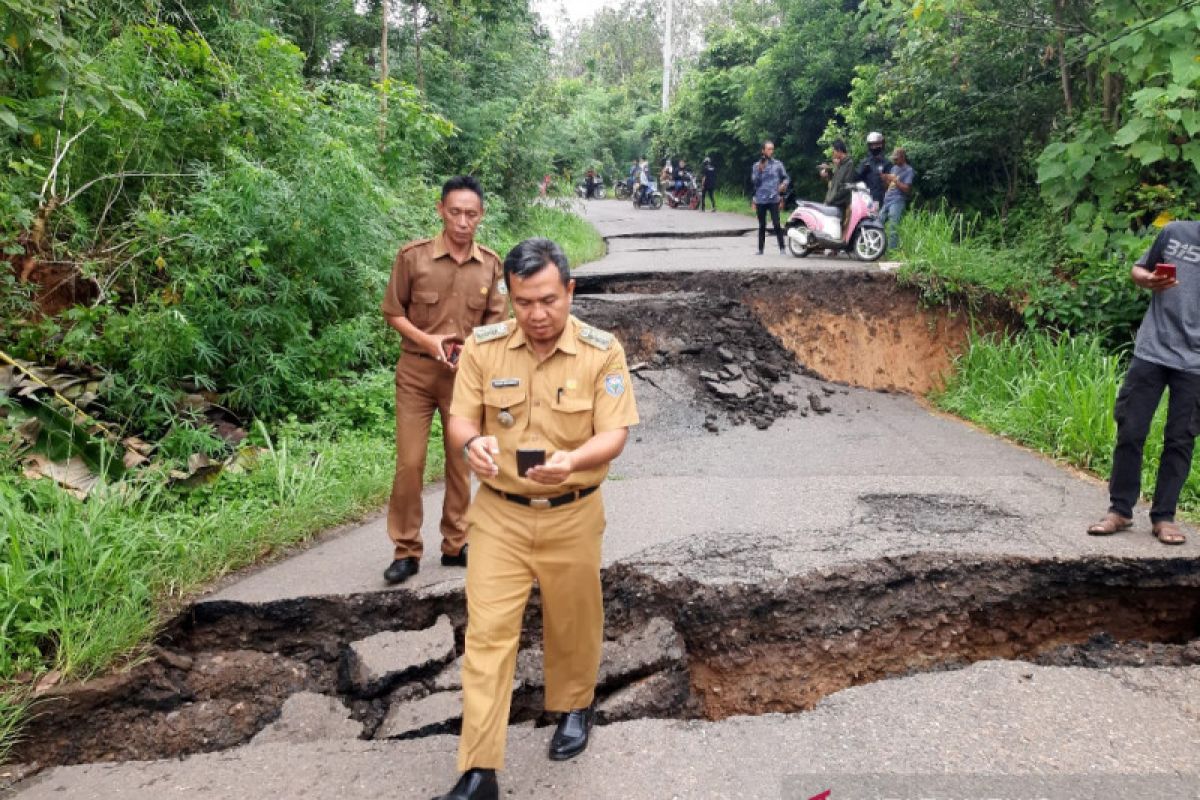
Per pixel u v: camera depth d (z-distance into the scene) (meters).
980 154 12.48
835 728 3.23
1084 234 9.39
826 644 4.18
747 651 4.13
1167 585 4.44
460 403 2.82
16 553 3.71
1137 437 4.68
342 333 6.85
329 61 12.34
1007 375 8.72
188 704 3.67
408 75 13.11
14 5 4.60
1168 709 3.35
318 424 6.41
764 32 26.84
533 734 3.21
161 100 6.96
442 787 2.93
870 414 8.47
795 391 8.81
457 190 3.95
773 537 4.81
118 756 3.38
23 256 5.85
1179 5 7.93
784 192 12.52
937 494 5.68
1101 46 8.93
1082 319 8.97
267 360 6.44
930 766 2.97
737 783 2.89
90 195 6.68
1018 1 10.68
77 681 3.47
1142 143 8.26
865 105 15.53
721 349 9.20
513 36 15.33
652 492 5.83
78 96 5.15
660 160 37.62
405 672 3.68
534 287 2.61
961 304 10.04
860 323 10.12
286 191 6.58
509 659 2.74
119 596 3.89
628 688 3.67
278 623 4.11
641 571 4.37
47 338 5.63
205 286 6.20
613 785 2.88
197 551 4.46
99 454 5.12
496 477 2.74
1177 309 4.53
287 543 4.86
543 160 15.18
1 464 4.68
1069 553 4.50
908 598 4.36
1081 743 3.11
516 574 2.79
